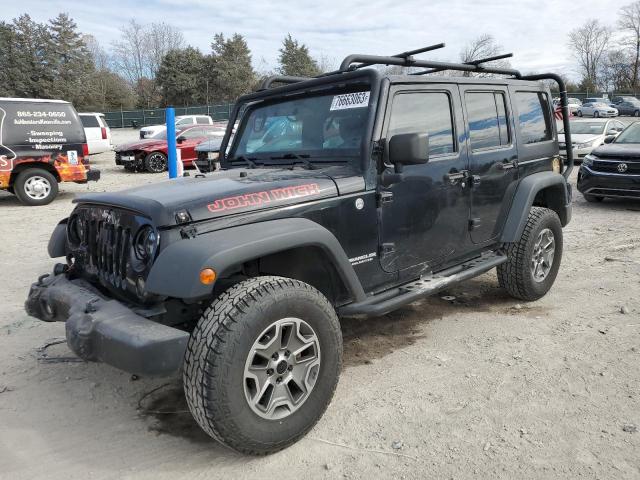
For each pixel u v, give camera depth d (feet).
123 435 10.27
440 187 13.10
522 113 16.30
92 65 203.72
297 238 9.73
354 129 11.82
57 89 187.93
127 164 59.11
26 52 185.37
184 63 204.85
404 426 10.21
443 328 15.03
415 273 13.00
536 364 12.53
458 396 11.24
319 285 11.59
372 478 8.80
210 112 186.80
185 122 84.38
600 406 10.64
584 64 261.24
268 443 9.17
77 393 11.87
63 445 9.97
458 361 12.91
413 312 16.34
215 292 10.19
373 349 13.76
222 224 9.49
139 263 9.52
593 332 14.24
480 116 14.52
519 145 15.89
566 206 18.01
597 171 32.94
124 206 9.80
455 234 13.82
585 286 18.17
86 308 9.34
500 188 15.14
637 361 12.49
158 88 217.15
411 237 12.56
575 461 9.02
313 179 10.98
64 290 10.61
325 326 9.87
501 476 8.72
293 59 228.22
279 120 13.62
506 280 16.30
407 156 10.84
